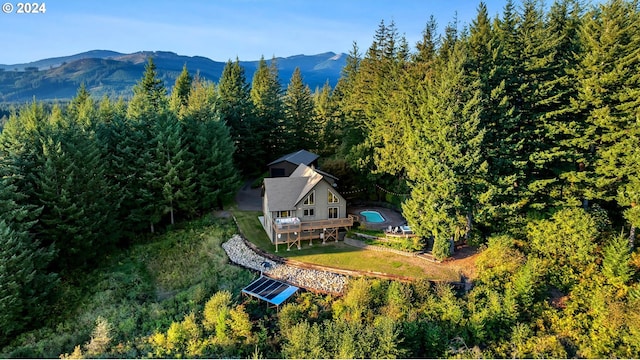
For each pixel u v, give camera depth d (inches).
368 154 1587.1
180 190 1390.3
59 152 1104.8
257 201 1702.8
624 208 1064.8
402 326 804.0
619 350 773.9
